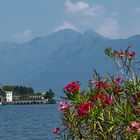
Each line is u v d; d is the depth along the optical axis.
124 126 10.86
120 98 12.20
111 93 12.34
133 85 12.08
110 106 11.52
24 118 105.06
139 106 11.48
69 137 11.84
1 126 74.81
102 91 12.21
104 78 12.61
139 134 10.75
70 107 11.81
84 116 11.20
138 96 11.93
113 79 12.52
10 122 87.69
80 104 11.34
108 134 11.21
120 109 10.80
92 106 11.22
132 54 12.55
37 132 59.56
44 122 84.50
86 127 11.38
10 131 62.56
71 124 11.75
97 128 11.37
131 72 12.41
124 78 12.43
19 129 66.75
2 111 169.50
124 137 11.13
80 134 11.58
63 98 11.88
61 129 12.57
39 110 173.50
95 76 12.54
